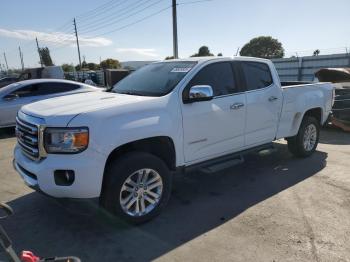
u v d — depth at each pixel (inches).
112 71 748.6
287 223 148.3
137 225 147.9
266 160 242.8
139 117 142.0
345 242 132.6
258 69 202.8
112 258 124.1
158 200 152.5
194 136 163.9
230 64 186.5
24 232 142.9
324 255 124.0
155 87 166.9
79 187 129.2
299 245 130.6
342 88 351.9
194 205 168.6
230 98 180.2
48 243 134.5
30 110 146.7
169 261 121.9
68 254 126.9
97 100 150.4
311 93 239.0
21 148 150.4
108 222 148.0
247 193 183.5
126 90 177.5
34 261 94.0
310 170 220.2
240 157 191.0
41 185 131.7
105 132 131.3
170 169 162.6
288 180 202.5
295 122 230.4
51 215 158.1
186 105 159.6
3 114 356.8
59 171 129.4
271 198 176.1
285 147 277.3
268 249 128.3
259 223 148.8
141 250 129.2
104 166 132.4
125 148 146.6
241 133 189.2
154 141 152.8
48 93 385.1
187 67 172.2
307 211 160.1
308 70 720.3
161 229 144.9
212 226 146.9
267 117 204.1
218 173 216.7
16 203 172.2
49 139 129.7
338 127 363.6
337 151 269.1
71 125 127.4
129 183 142.2
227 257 123.6
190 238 137.3
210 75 174.7
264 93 200.2
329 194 180.4
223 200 174.6
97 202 139.1
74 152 127.9
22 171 146.3
